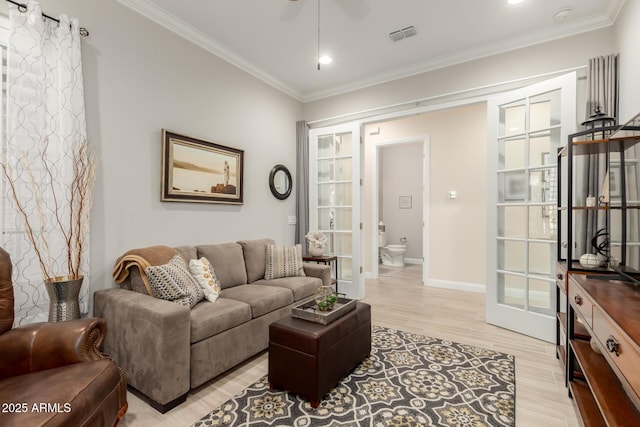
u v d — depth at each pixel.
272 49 3.41
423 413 1.80
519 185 3.09
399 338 2.87
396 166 7.65
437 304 3.98
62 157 2.09
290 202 4.46
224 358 2.22
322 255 4.16
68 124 2.11
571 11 2.71
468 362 2.41
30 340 1.50
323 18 2.85
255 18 2.86
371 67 3.81
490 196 3.26
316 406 1.85
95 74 2.37
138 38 2.65
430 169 5.06
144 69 2.70
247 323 2.43
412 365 2.36
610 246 1.93
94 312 2.29
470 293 4.54
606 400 1.38
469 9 2.71
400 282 5.30
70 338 1.51
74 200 2.17
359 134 4.19
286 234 4.39
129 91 2.59
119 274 2.39
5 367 1.46
